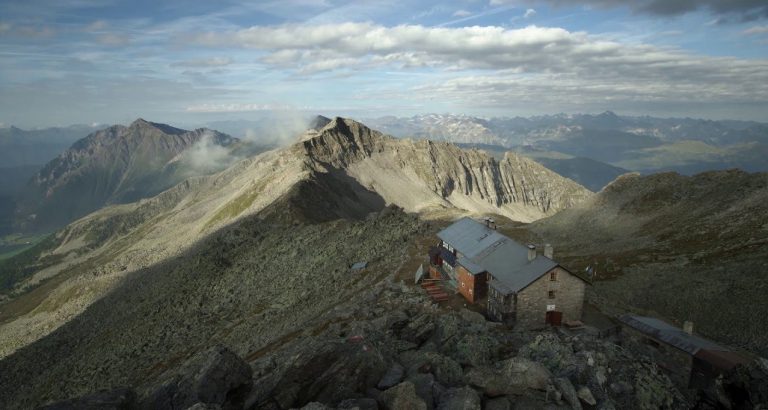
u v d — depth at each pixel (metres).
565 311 55.81
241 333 90.19
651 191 154.12
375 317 59.44
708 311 69.50
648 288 81.38
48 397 111.88
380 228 130.38
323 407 20.83
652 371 28.31
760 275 73.25
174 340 107.94
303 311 85.38
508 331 49.31
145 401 25.23
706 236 104.81
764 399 25.36
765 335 60.25
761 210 107.12
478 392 24.47
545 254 59.41
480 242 71.69
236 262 155.38
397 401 22.22
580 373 26.86
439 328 41.00
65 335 173.88
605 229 143.88
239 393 25.84
